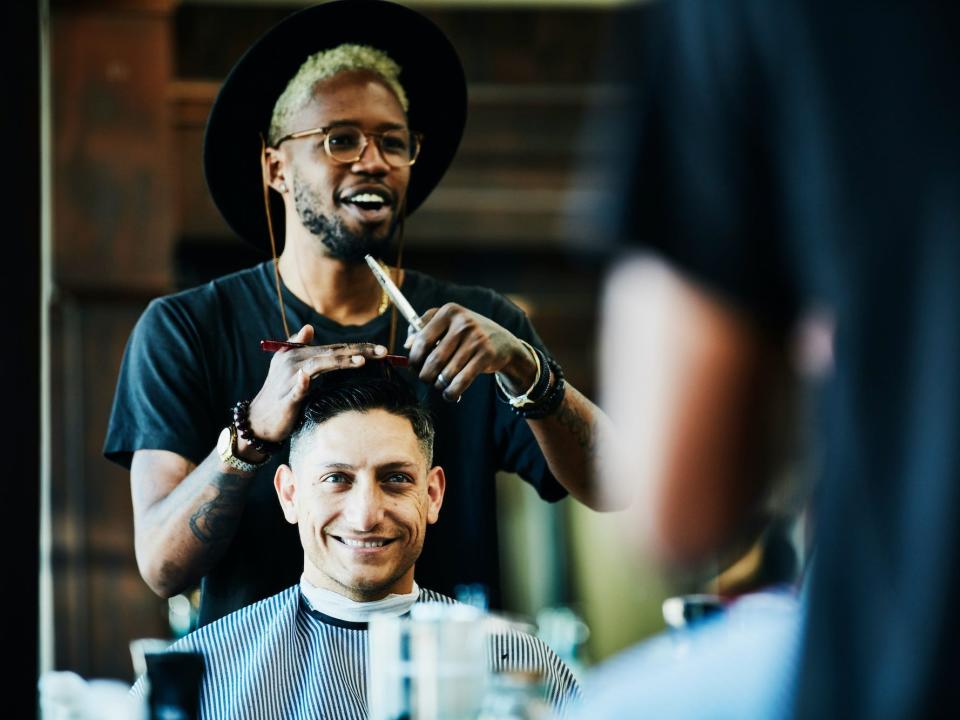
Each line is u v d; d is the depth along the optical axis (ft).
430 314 6.86
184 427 7.62
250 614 6.37
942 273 2.72
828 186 2.81
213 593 7.54
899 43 2.79
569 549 27.86
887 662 2.72
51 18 18.81
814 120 2.83
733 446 2.84
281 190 7.92
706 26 2.92
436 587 7.61
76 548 18.35
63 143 18.78
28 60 7.29
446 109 8.33
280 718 6.14
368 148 7.57
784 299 2.88
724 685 3.35
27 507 7.07
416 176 8.52
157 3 18.99
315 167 7.59
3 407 7.09
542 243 23.17
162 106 19.01
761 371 2.86
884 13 2.81
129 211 18.85
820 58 2.83
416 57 8.07
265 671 6.19
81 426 18.61
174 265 21.38
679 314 2.85
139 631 18.34
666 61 2.95
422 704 5.05
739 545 2.98
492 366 6.82
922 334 2.74
